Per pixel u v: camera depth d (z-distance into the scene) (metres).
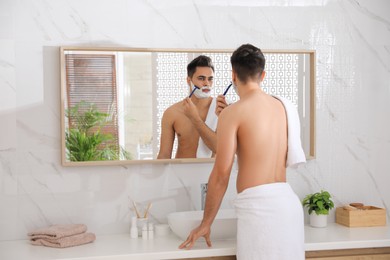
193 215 2.93
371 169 3.21
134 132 2.92
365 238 2.73
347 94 3.17
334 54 3.15
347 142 3.18
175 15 2.96
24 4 2.80
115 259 2.45
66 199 2.87
